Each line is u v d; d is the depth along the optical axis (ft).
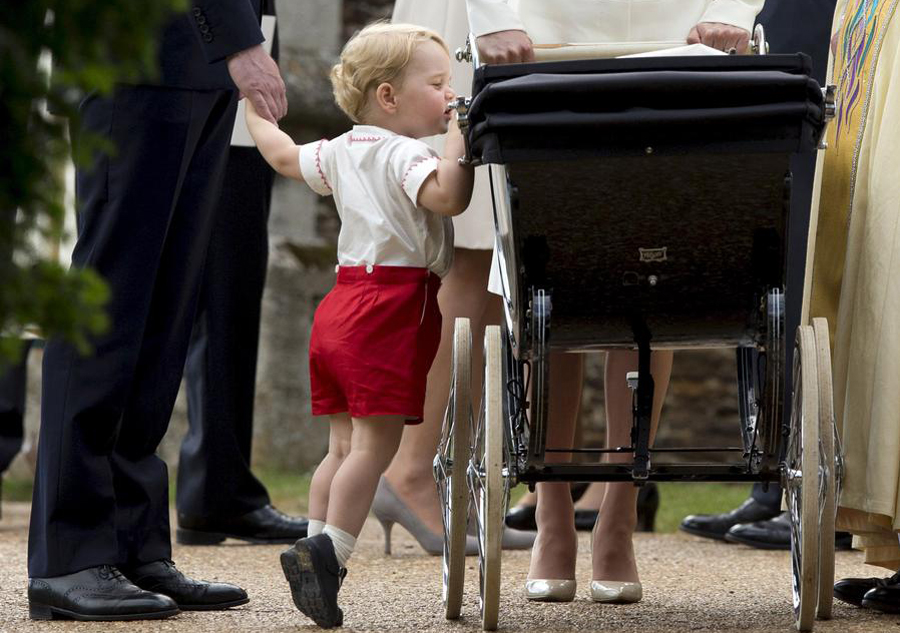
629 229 30.81
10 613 38.11
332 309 36.83
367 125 38.55
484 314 56.18
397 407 35.58
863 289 37.47
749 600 41.39
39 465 37.52
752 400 36.50
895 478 36.04
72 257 37.22
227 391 59.31
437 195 35.19
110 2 15.94
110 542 37.27
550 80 29.78
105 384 36.76
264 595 42.16
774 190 30.14
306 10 127.03
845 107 40.29
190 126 37.35
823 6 60.03
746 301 32.04
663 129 29.35
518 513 63.46
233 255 59.47
